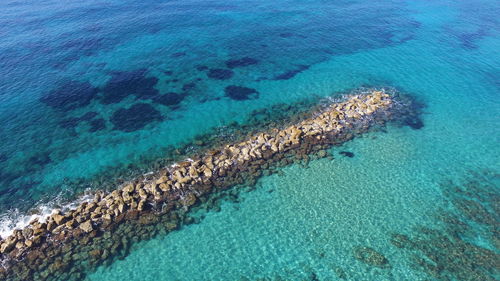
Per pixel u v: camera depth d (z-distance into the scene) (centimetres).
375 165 3122
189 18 6625
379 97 4059
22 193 2833
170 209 2647
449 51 5422
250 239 2452
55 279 2173
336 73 4744
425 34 6081
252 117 3784
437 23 6606
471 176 3027
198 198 2748
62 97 4059
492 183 2948
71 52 5103
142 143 3397
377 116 3769
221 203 2717
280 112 3875
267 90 4312
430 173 3050
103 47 5309
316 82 4506
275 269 2256
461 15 7056
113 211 2588
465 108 4000
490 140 3478
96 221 2519
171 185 2812
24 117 3716
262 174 2986
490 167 3130
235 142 3378
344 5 7594
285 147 3278
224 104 4012
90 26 6066
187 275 2223
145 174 3000
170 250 2369
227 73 4688
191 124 3672
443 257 2316
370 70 4831
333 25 6412
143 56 5078
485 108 4003
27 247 2330
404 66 4953
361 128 3578
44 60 4850
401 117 3788
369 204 2730
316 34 6003
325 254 2347
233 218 2600
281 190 2842
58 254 2311
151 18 6538
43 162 3153
